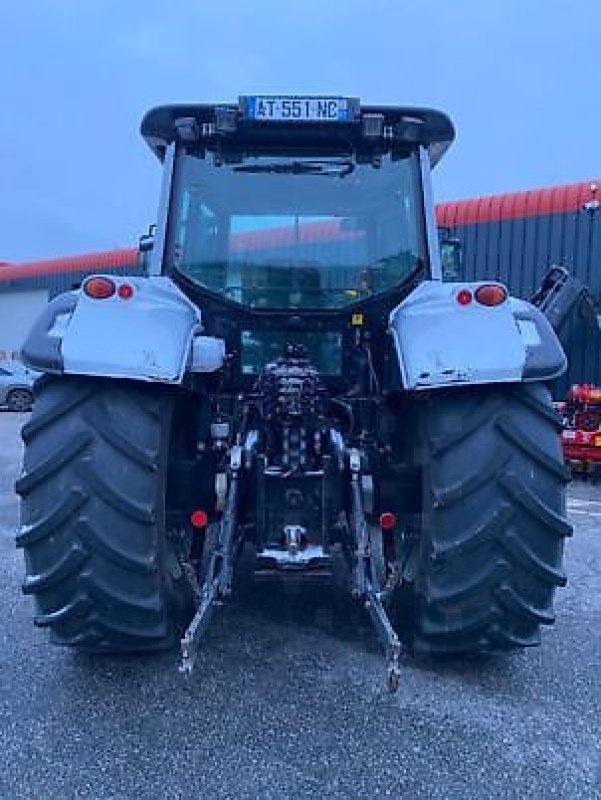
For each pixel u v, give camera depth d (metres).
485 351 2.82
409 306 3.29
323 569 2.99
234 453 3.12
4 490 7.97
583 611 4.09
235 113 3.59
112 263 22.77
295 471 3.04
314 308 3.71
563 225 11.08
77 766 2.54
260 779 2.48
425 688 3.10
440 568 2.92
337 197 3.76
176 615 3.13
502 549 2.89
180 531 3.23
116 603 2.86
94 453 2.83
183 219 3.75
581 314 9.73
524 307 3.15
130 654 3.36
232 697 3.01
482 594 2.91
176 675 3.20
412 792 2.41
